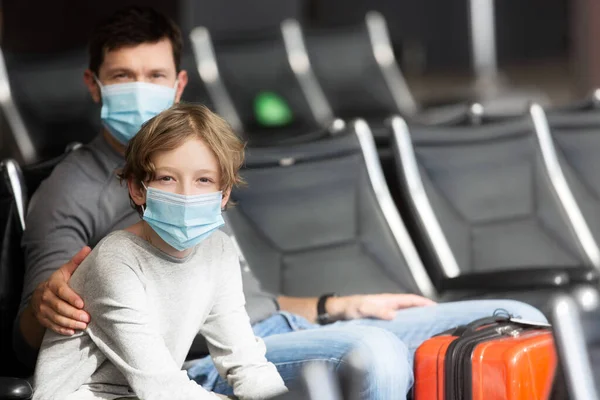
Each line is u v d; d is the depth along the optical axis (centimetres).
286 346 313
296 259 419
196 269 290
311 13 1223
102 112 344
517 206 490
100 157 345
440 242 458
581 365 299
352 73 800
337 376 292
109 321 276
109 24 346
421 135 480
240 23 997
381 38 815
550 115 524
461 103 920
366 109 800
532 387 295
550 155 506
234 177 286
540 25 1162
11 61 671
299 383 277
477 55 1173
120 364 275
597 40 1089
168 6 1005
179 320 288
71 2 1013
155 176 279
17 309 346
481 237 479
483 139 495
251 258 411
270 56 785
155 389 271
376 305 359
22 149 649
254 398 288
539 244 487
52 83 666
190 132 278
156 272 283
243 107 766
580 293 367
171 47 353
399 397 297
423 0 1202
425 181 473
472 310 353
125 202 340
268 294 368
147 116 343
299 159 432
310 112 778
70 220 332
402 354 302
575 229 493
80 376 283
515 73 1166
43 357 288
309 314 367
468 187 482
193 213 278
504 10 1176
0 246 349
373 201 436
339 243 427
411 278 427
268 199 421
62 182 337
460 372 300
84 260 288
